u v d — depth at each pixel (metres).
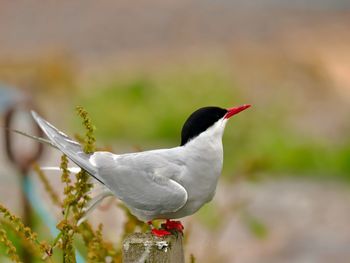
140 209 5.73
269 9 28.19
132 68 22.31
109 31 26.25
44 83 20.94
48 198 8.57
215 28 26.42
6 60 22.80
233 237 11.70
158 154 5.78
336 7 28.42
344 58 23.88
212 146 5.77
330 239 11.85
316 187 14.57
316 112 19.78
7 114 8.01
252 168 9.30
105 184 5.70
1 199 10.60
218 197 12.44
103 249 5.75
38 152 7.97
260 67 22.83
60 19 27.28
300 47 24.58
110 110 18.95
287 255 11.27
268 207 13.07
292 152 16.14
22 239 5.74
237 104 18.95
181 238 5.65
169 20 27.09
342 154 16.06
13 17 27.41
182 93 19.06
